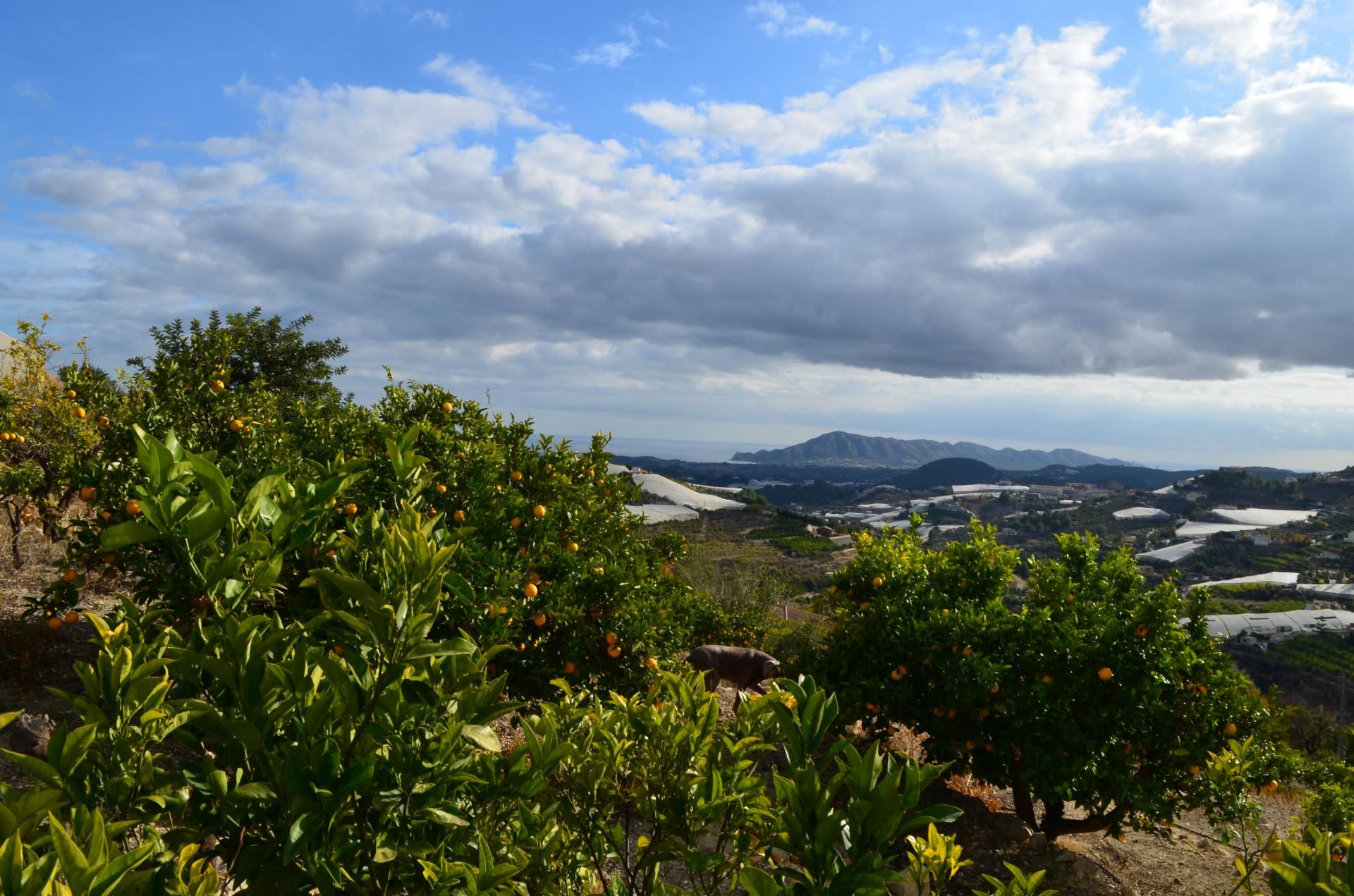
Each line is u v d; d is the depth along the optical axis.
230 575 1.56
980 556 6.72
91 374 8.12
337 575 1.40
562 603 5.21
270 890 1.35
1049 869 5.45
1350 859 1.23
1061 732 5.46
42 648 5.21
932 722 5.89
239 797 1.33
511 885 1.56
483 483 5.58
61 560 4.96
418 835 1.50
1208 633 5.83
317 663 1.43
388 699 1.47
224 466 5.11
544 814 1.82
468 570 4.69
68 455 5.70
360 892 1.38
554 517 5.91
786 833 1.34
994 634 5.75
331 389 17.62
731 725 2.08
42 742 3.91
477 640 4.48
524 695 5.20
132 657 1.45
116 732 1.36
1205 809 5.50
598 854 1.99
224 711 1.46
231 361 15.62
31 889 0.92
